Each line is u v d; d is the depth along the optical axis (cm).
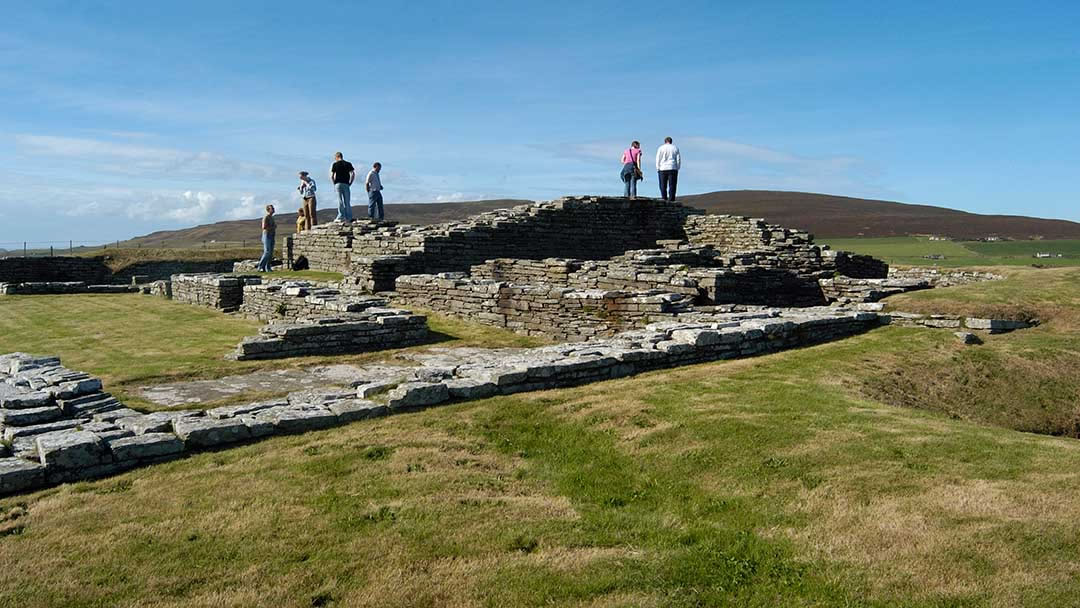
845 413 1030
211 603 596
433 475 865
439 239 3027
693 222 3759
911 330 1730
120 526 728
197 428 948
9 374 1347
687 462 888
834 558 636
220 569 649
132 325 2262
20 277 4484
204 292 2734
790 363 1416
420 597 605
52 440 872
